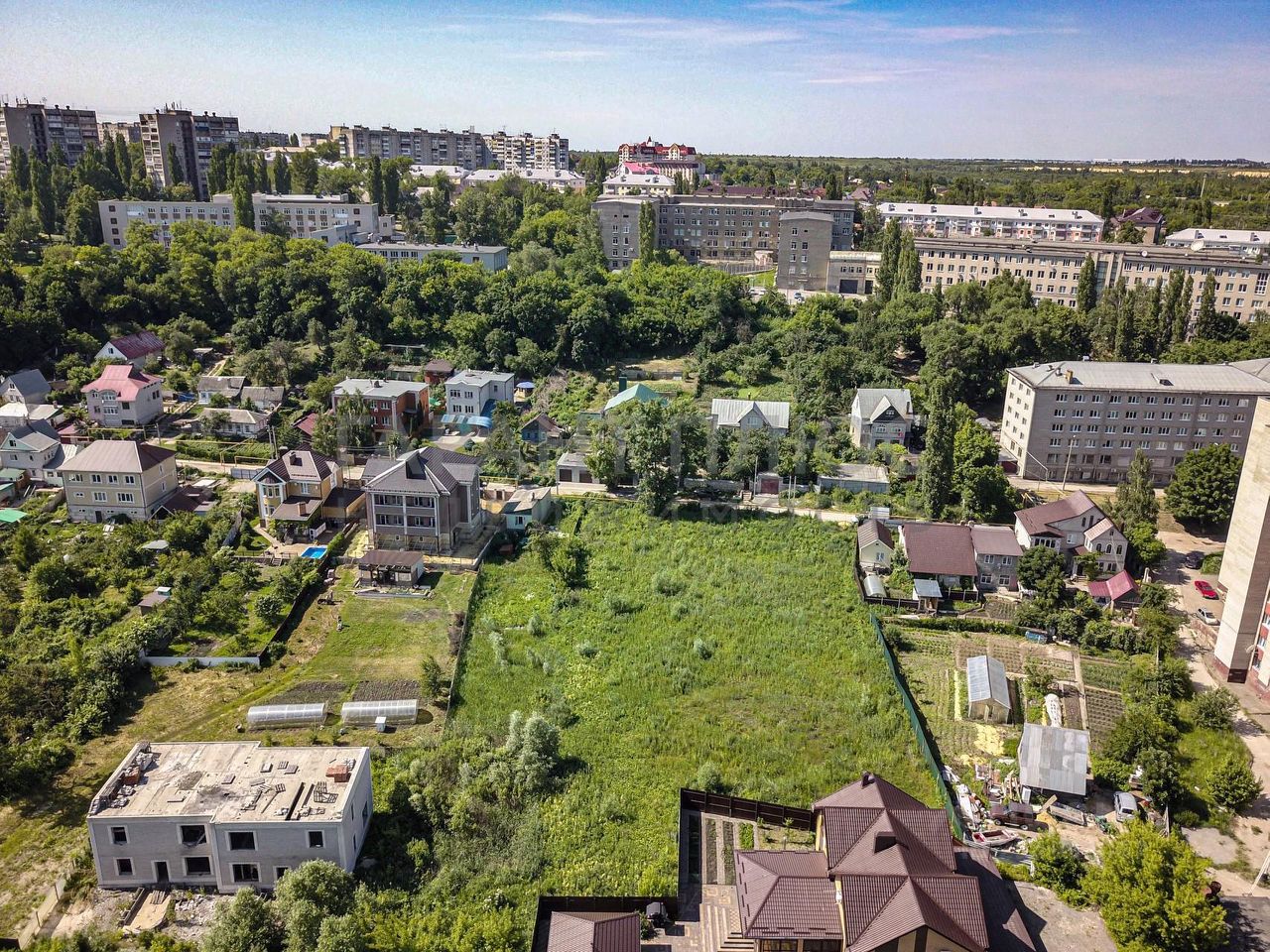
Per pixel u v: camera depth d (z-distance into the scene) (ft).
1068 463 403.13
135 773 191.31
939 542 320.09
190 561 305.32
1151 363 451.12
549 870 192.34
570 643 280.51
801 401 456.04
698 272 593.01
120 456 343.87
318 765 198.29
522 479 388.98
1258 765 232.12
